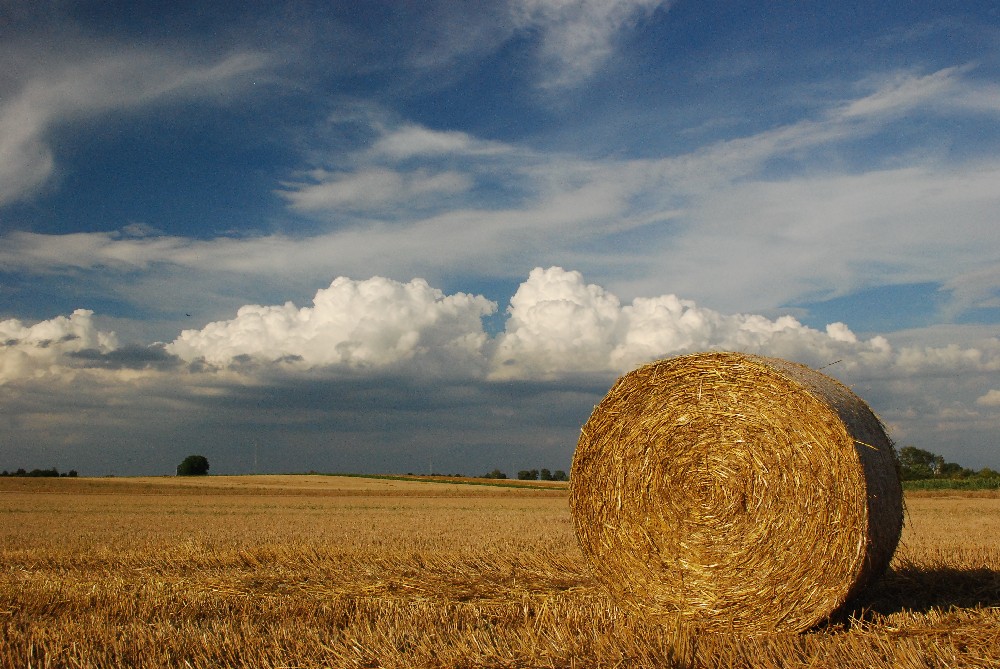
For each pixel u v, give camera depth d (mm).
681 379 9164
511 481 77750
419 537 17875
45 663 6723
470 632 7531
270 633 7727
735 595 8500
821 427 8227
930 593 9648
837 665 6523
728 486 8695
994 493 42562
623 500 9336
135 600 9203
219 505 35469
